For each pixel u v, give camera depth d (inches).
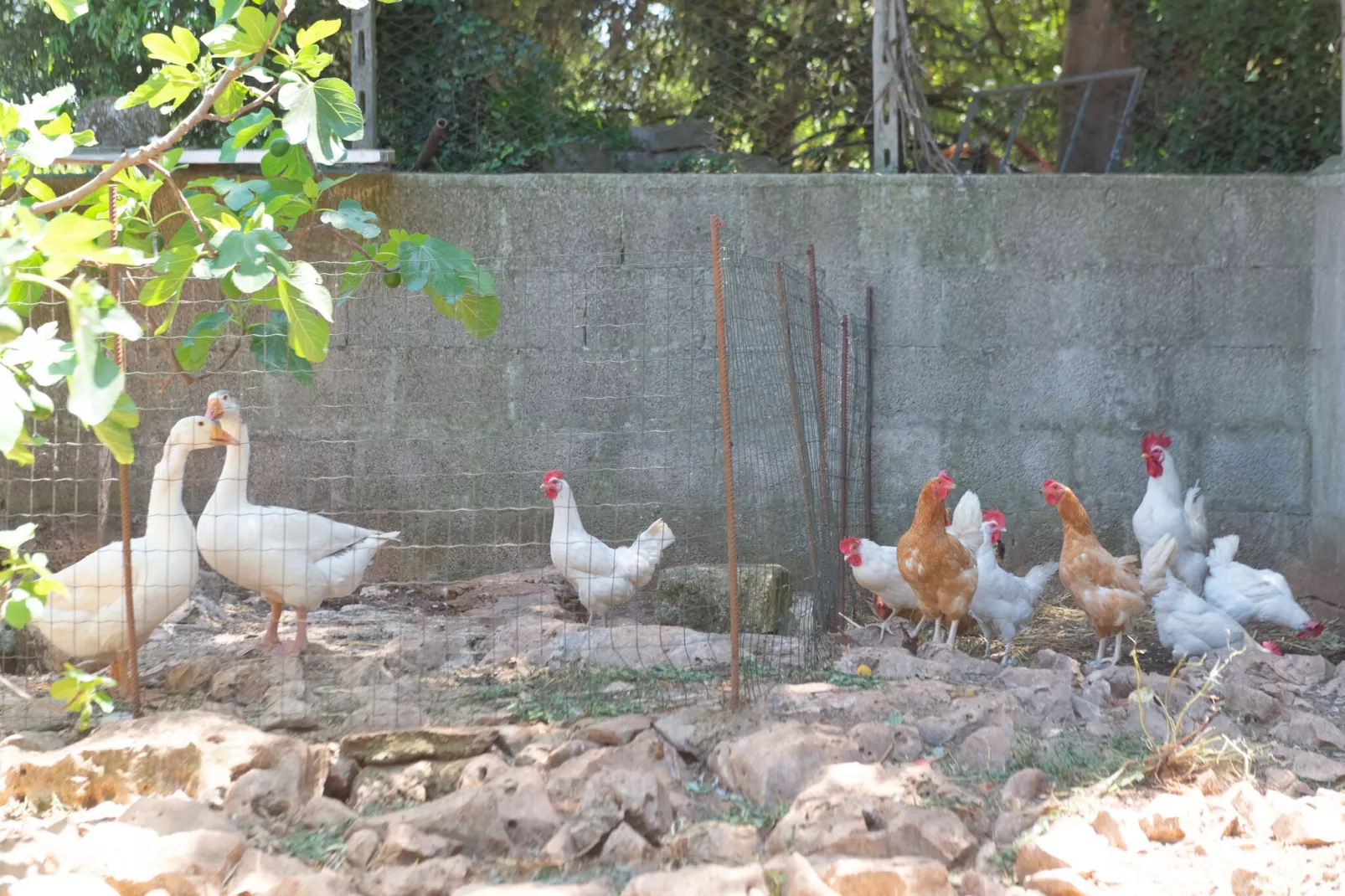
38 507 256.7
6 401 96.1
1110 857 118.9
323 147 139.5
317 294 132.3
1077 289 270.7
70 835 118.5
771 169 304.5
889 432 272.2
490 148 292.0
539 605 237.3
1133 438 272.4
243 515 188.7
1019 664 218.2
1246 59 293.1
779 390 245.0
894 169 276.5
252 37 136.0
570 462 269.9
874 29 276.2
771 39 303.4
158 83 145.3
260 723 158.6
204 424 183.2
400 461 268.4
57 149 131.3
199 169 253.9
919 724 155.3
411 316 266.5
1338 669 196.2
